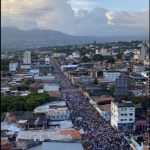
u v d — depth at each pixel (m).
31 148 164.50
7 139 183.62
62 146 162.38
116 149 186.12
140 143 181.75
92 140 198.88
